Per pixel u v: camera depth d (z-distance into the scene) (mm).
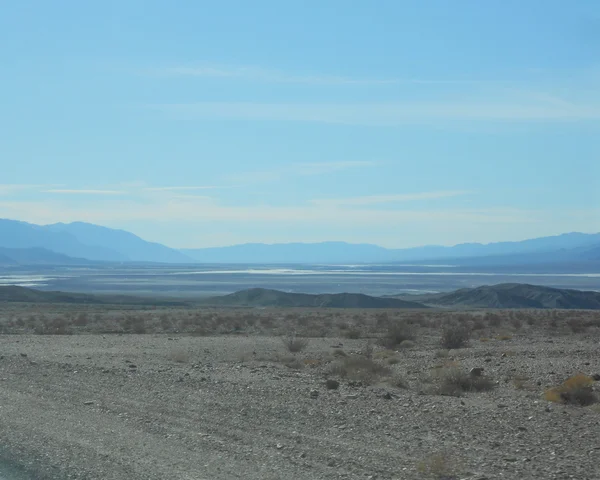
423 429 17141
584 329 58938
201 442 15383
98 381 25641
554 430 17266
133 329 60688
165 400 21219
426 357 37156
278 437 15969
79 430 16672
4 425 17203
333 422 17891
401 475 12742
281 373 29328
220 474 12688
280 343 46531
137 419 18125
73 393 22641
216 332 59625
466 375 26406
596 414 19703
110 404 20453
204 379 26219
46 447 14859
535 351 38906
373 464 13500
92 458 13906
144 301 134000
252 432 16516
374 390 24234
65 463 13562
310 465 13414
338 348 43062
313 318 75500
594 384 24797
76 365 30844
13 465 13500
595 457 14391
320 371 30406
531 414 19469
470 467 13422
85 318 72438
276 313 88500
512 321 66875
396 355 38344
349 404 20797
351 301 124688
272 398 21781
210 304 128125
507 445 15445
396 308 113625
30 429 16719
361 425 17547
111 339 49375
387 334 48656
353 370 28516
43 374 27609
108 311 94312
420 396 23125
